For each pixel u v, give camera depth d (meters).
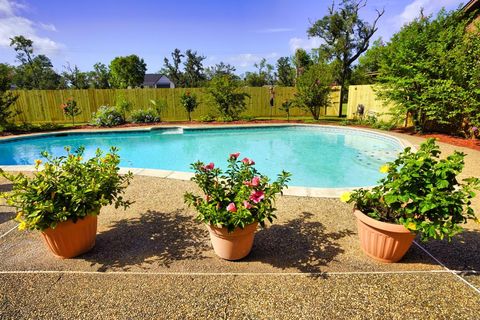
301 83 13.71
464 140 7.88
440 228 2.06
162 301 2.05
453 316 1.88
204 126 12.13
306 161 8.22
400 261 2.49
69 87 33.09
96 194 2.56
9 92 11.57
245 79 37.59
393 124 10.73
